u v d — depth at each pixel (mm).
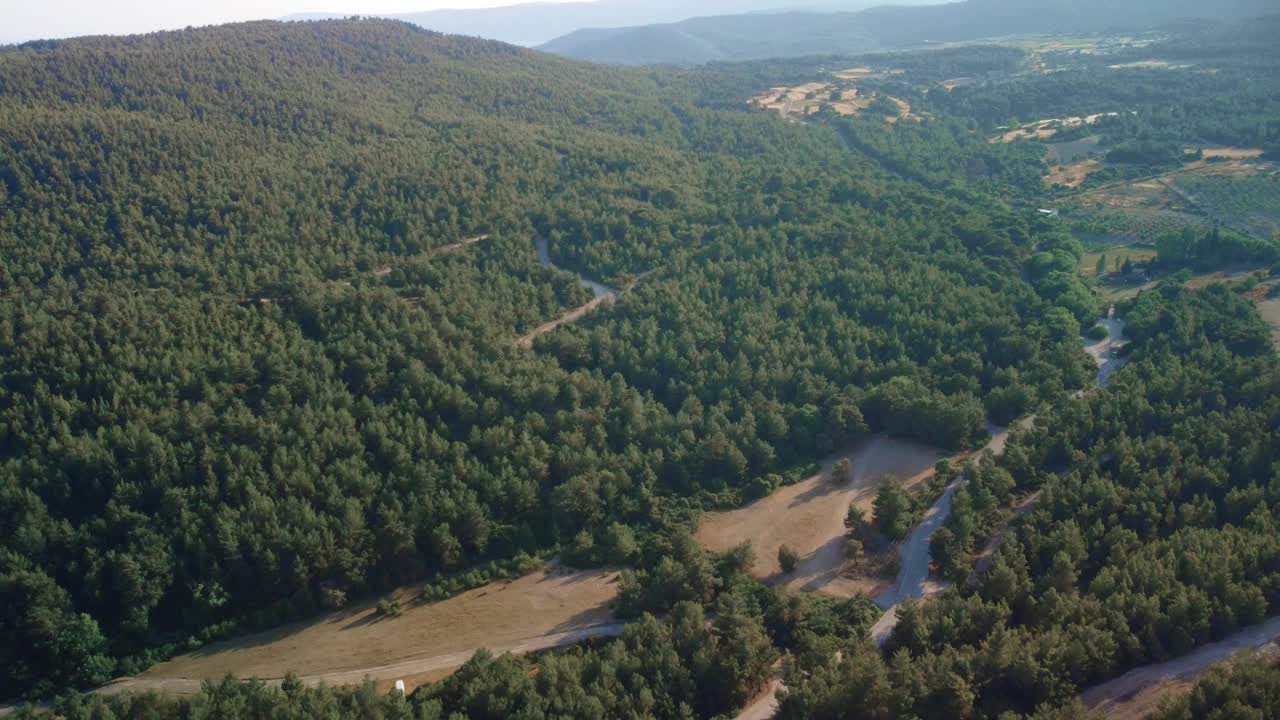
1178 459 107562
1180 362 132125
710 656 83062
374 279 145750
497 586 102625
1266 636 80250
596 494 111938
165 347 119250
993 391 132625
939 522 109938
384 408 118000
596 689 78375
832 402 131500
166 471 103312
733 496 117250
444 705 81188
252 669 91000
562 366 137500
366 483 106625
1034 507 105000
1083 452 113688
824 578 102250
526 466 114062
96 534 98250
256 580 98812
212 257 143750
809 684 76188
